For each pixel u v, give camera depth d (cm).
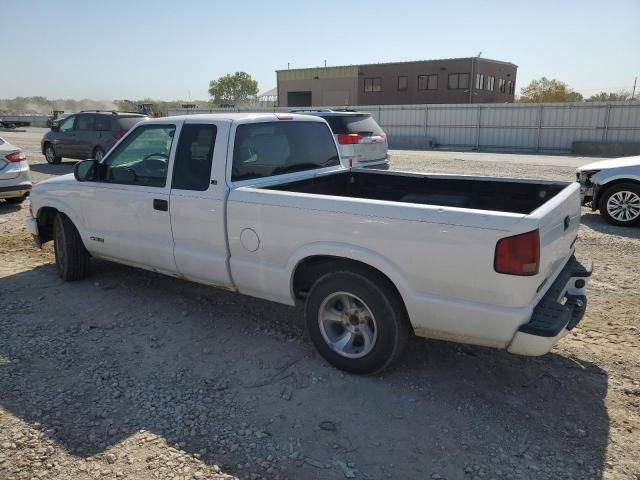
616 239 777
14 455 304
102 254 549
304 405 354
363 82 5625
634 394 365
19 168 962
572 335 455
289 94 6194
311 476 288
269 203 397
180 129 462
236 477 288
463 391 369
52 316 497
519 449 309
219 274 444
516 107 2909
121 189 503
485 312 325
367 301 369
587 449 309
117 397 362
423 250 337
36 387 374
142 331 466
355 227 359
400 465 297
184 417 340
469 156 2403
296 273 407
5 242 758
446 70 5138
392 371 396
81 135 1684
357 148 1130
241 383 381
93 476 288
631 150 2555
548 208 341
